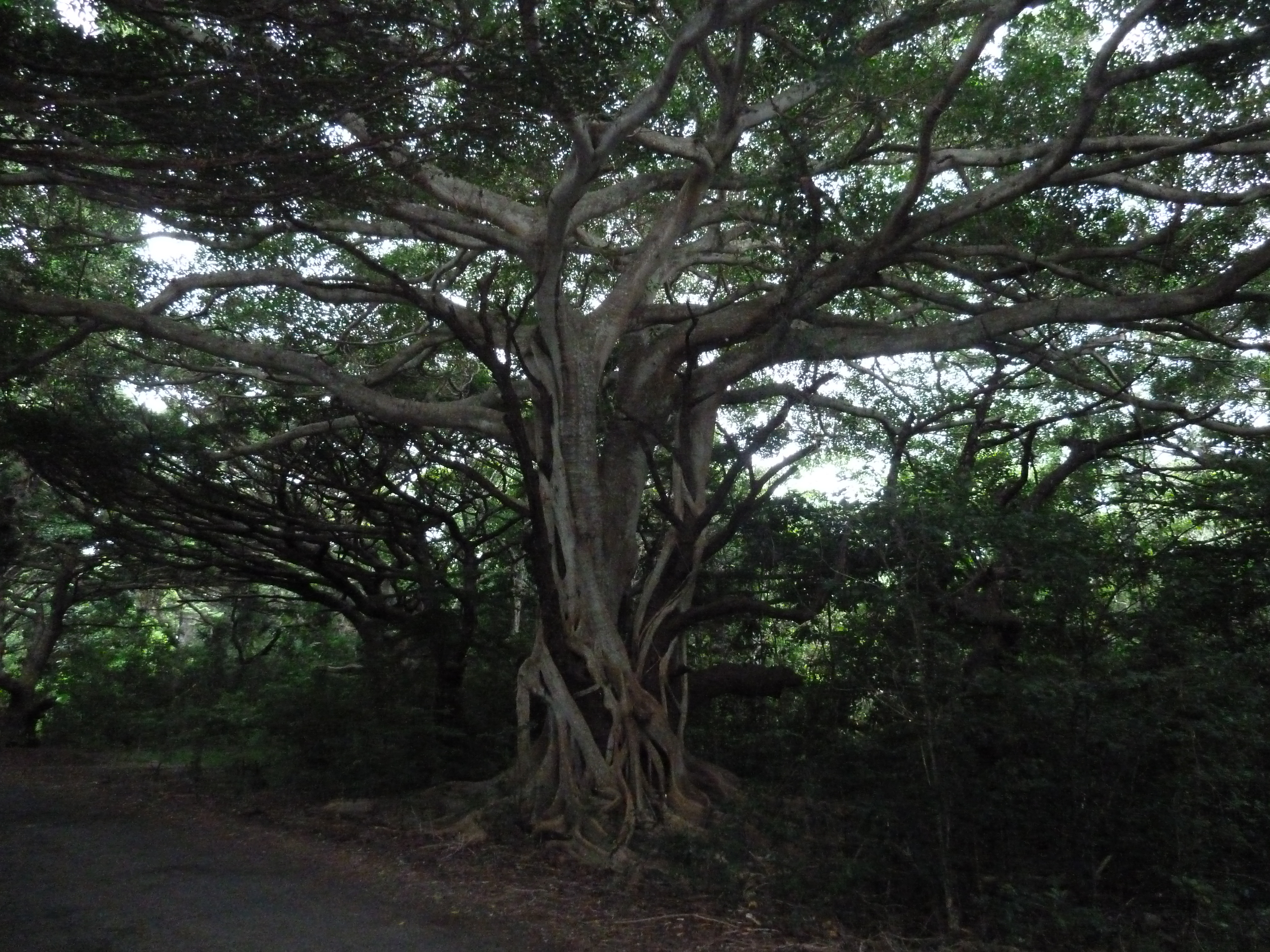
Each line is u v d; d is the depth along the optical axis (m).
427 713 15.71
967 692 9.04
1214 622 10.19
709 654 16.50
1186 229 14.39
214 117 9.17
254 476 20.02
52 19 11.19
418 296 12.73
